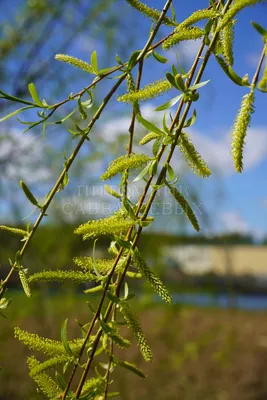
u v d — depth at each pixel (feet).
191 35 2.23
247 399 11.46
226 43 2.15
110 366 2.41
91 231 2.11
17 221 9.33
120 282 2.19
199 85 2.07
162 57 2.40
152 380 11.98
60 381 2.21
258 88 1.99
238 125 1.99
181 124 2.08
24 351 12.11
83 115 2.34
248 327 15.24
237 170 1.97
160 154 2.14
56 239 9.61
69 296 10.41
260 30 2.00
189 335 13.52
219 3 2.26
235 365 13.04
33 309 10.21
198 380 12.08
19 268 2.28
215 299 10.57
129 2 2.45
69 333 11.52
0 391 10.12
